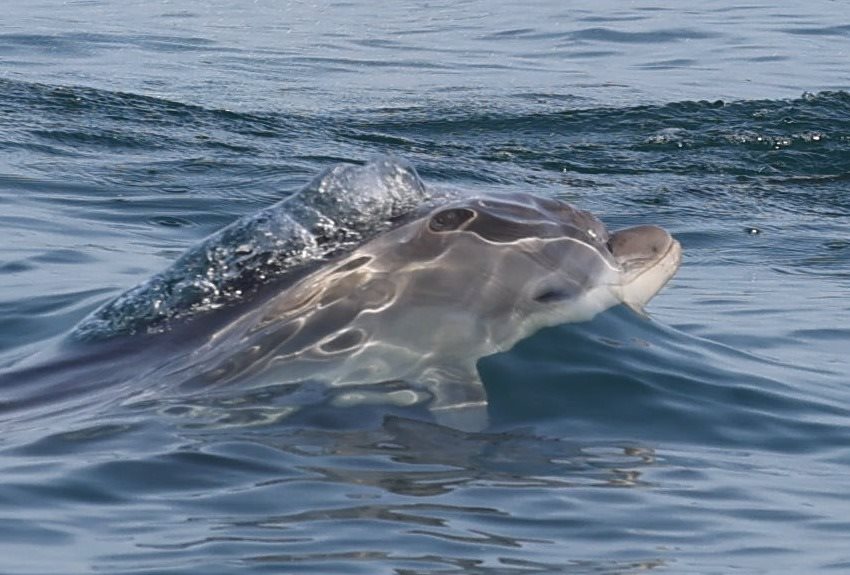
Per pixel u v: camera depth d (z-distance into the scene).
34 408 16.95
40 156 34.97
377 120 42.44
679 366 19.06
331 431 16.27
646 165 38.00
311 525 14.11
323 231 18.95
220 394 16.98
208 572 13.09
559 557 13.73
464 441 16.34
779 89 48.47
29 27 57.69
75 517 14.23
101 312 18.88
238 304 18.44
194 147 37.22
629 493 15.43
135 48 54.25
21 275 24.25
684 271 27.86
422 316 17.94
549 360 18.14
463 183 35.31
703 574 13.59
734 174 37.44
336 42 57.25
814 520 15.09
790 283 27.09
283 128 40.56
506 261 18.69
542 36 58.41
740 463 16.73
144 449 15.70
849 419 18.47
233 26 60.56
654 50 55.62
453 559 13.52
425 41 57.75
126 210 30.42
